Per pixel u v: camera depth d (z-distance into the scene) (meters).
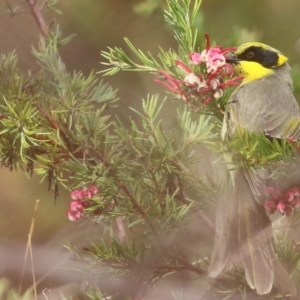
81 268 6.17
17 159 6.14
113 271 6.13
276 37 6.62
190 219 6.12
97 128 6.14
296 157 6.09
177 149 6.14
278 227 6.15
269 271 6.11
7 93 6.15
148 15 6.54
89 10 6.57
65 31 6.56
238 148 6.08
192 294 6.15
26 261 6.20
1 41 6.47
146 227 6.12
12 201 6.52
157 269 6.12
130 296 6.13
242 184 6.14
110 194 6.12
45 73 6.23
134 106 6.48
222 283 6.13
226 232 6.12
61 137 6.15
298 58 6.61
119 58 6.14
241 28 6.54
